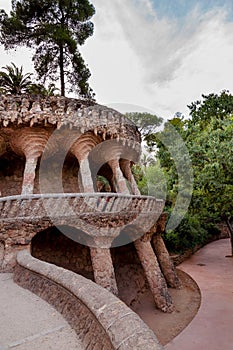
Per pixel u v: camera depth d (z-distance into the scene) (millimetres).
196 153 16203
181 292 11750
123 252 13234
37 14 22078
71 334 3787
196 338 6711
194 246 21656
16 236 8078
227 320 7688
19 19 21578
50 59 23266
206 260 18297
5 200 8312
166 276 12391
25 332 3887
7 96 11211
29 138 11734
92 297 3650
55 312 4621
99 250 8766
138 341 2432
